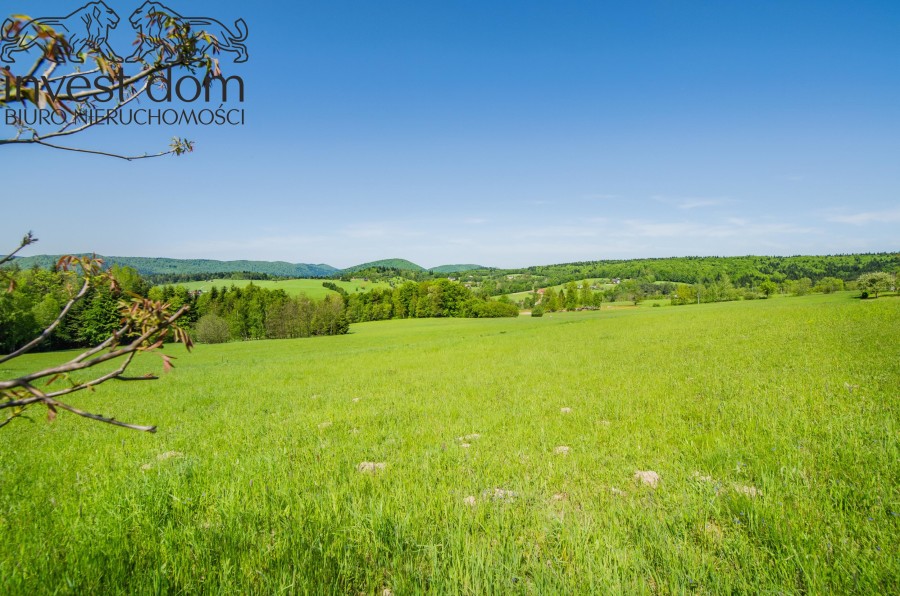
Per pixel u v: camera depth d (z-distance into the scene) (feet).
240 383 59.11
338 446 24.48
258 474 18.34
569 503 15.89
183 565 11.16
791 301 234.79
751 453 19.03
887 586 10.12
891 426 20.68
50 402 4.49
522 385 42.91
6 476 20.62
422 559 12.23
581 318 225.76
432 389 44.16
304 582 10.43
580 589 10.72
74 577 10.57
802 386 31.76
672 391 34.88
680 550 12.00
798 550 11.61
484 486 17.44
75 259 5.47
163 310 5.12
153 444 26.91
